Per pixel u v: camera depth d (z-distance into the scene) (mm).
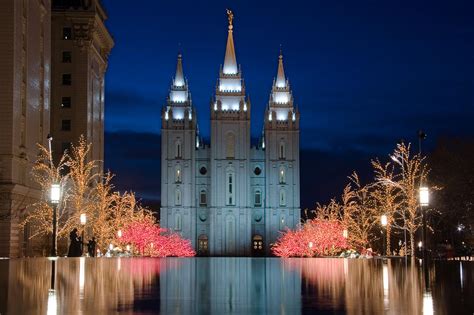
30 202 76562
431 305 15500
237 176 175750
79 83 113875
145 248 117938
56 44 114188
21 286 21797
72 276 28922
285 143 177625
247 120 177375
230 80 179000
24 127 76250
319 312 14477
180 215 174375
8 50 71688
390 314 13867
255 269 42938
